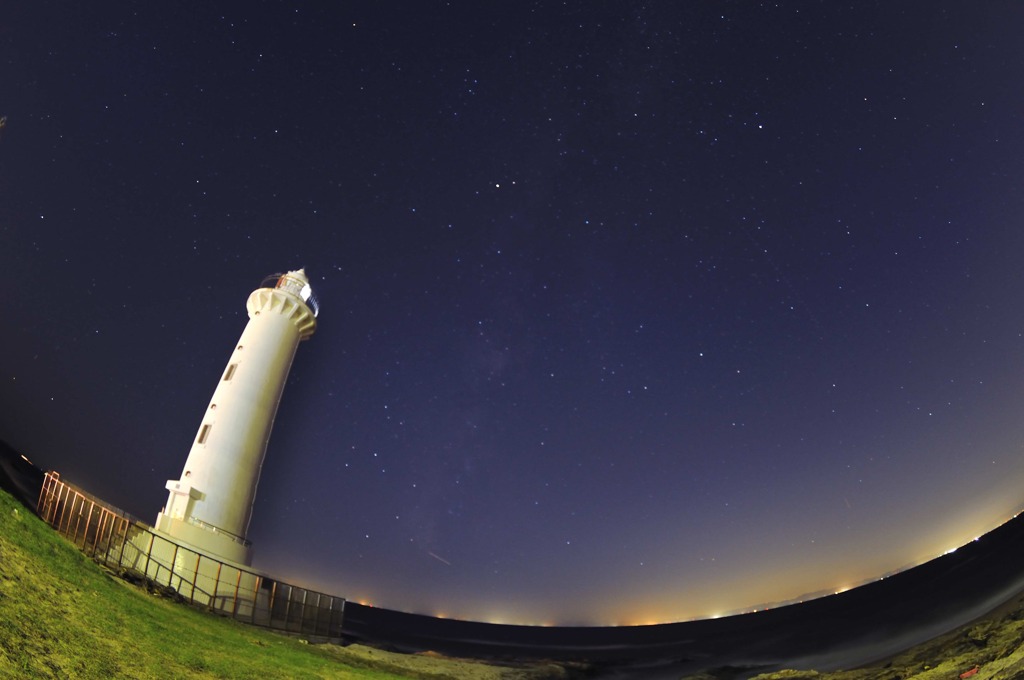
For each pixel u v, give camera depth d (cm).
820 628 7225
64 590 1855
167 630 2136
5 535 1900
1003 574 6681
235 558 4031
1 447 4262
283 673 2264
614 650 7688
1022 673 2297
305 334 5306
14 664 1278
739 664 5566
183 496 4094
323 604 3969
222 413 4516
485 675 3794
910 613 6372
